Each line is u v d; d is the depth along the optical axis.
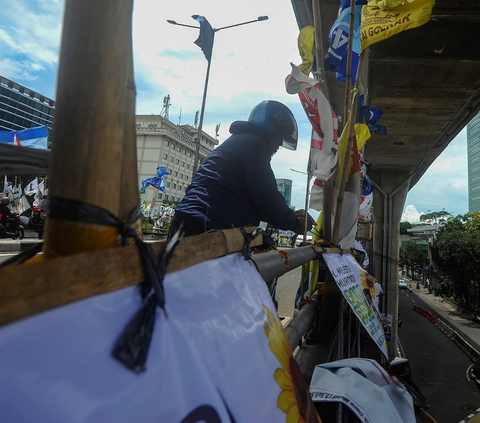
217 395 0.47
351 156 2.87
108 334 0.36
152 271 0.44
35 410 0.29
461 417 12.52
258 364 0.61
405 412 1.64
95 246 0.46
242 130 1.78
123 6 0.54
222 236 0.70
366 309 2.18
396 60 7.22
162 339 0.42
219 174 1.54
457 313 32.19
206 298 0.56
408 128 11.21
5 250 9.80
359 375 1.62
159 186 21.84
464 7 5.91
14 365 0.29
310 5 7.00
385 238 16.05
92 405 0.32
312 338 2.73
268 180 1.58
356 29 3.60
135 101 0.62
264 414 0.57
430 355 19.62
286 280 17.09
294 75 2.48
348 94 2.71
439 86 8.31
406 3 2.76
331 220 2.80
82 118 0.49
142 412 0.36
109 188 0.50
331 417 1.47
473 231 29.94
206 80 13.36
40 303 0.31
